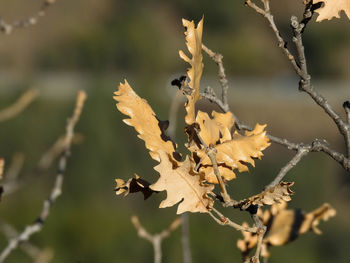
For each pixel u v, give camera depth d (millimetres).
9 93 21594
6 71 43031
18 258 10562
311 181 20125
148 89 20672
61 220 15977
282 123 37438
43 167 3707
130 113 1748
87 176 19156
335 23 48312
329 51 48344
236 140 1694
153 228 15727
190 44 1607
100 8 45656
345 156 1874
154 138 1734
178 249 14195
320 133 36219
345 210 18875
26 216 15898
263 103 38500
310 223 2279
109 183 19078
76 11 45156
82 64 43031
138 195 17766
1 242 10320
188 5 48500
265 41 50531
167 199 1575
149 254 14547
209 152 1620
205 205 1599
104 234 15500
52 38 43750
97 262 14859
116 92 1771
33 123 20344
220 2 48688
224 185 1660
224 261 14438
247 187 16484
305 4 1771
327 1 1654
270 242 2279
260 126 1707
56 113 20812
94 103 20516
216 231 14859
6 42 43719
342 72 48125
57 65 43344
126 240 15234
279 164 21281
